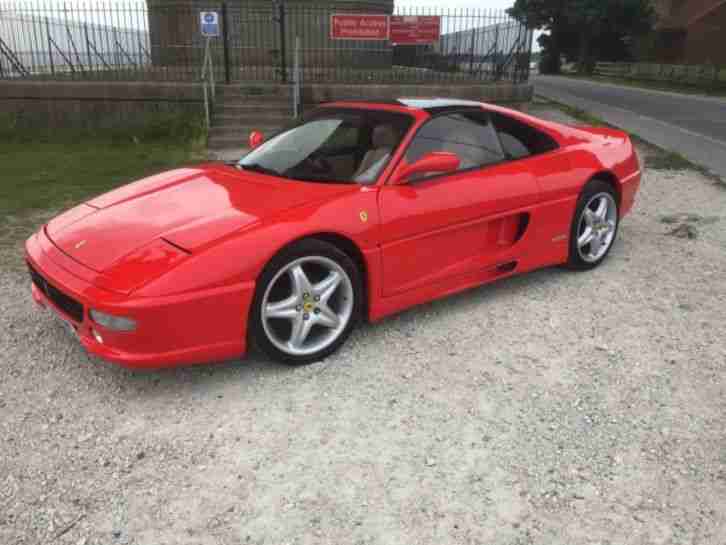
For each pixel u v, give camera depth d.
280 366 3.48
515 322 4.07
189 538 2.28
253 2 16.30
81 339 3.16
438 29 14.02
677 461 2.71
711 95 27.11
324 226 3.34
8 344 3.73
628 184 5.12
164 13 16.41
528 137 4.59
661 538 2.29
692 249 5.57
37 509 2.42
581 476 2.61
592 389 3.28
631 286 4.70
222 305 3.06
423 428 2.94
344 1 16.47
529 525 2.35
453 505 2.45
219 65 16.73
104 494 2.50
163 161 10.05
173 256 3.04
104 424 2.96
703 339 3.84
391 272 3.69
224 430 2.92
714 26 54.38
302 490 2.53
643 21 60.41
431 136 3.99
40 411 3.06
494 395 3.22
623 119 15.80
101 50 15.31
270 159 4.24
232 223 3.25
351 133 4.13
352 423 2.98
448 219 3.86
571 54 67.19
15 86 12.25
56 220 3.85
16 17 13.98
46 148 11.32
